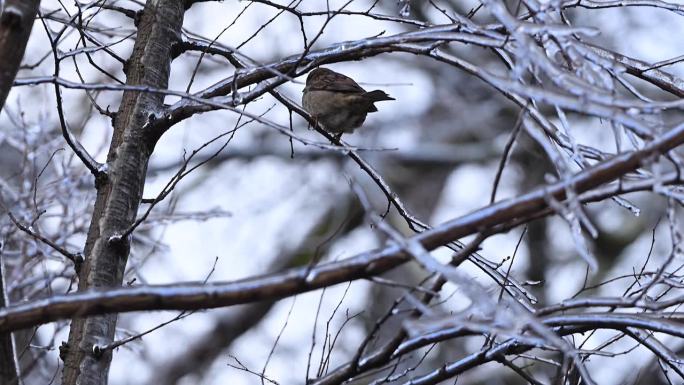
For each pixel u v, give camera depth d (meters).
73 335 9.18
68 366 9.05
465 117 26.58
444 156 25.92
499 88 9.05
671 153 7.25
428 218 25.66
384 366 8.83
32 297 14.54
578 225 7.20
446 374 8.66
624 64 9.97
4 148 17.06
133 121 10.12
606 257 23.84
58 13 12.78
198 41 10.69
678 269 9.13
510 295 9.17
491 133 26.50
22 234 14.07
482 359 8.65
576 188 6.98
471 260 9.71
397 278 22.09
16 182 15.85
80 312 6.74
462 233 7.00
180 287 6.80
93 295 6.76
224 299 6.79
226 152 25.27
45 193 14.43
